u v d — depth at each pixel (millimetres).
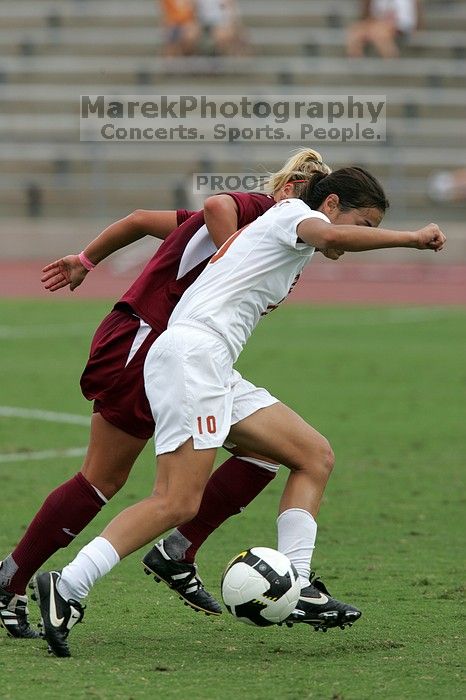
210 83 101812
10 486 27922
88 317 61094
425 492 28219
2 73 102625
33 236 88188
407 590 19469
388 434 35156
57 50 106062
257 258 15594
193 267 16516
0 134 98250
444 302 69688
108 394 16297
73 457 31422
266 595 15555
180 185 91188
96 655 15320
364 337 56062
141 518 15188
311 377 44969
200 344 15281
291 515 16281
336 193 15984
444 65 105562
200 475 15320
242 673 14492
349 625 16344
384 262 87500
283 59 105812
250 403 16266
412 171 97250
